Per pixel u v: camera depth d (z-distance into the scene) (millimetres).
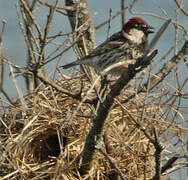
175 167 7840
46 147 8531
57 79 9375
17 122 8625
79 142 8281
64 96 8789
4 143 8055
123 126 8578
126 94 8812
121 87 6625
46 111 8414
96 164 8141
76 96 7191
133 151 8164
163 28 5770
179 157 6824
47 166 8047
